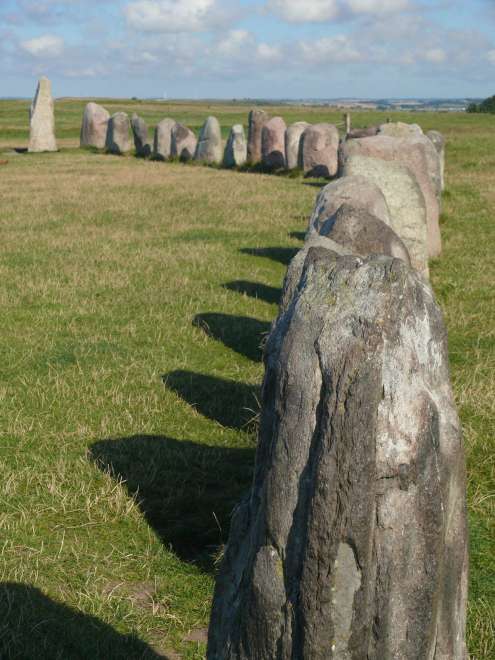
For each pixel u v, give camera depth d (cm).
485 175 2767
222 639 363
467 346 1058
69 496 672
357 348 329
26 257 1552
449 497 348
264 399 371
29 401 868
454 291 1333
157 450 760
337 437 325
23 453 748
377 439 326
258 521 351
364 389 325
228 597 369
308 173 2992
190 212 2092
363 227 995
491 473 708
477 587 557
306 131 2997
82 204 2222
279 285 1389
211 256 1571
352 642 326
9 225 1898
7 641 487
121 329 1123
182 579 569
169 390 914
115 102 10269
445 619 352
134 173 3020
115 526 635
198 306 1239
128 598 543
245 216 2027
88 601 535
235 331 1126
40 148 3959
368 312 333
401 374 331
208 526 638
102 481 704
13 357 999
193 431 815
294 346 346
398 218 1362
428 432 335
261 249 1648
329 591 323
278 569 338
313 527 326
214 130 3453
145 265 1494
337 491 324
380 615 327
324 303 346
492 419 812
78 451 758
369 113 7650
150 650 493
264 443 366
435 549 335
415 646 332
